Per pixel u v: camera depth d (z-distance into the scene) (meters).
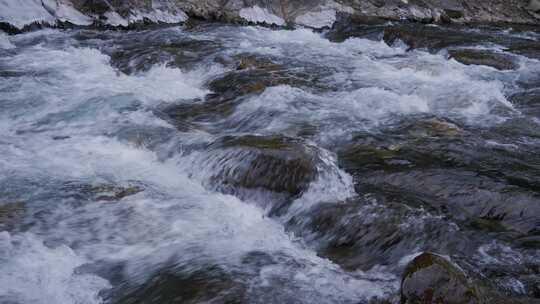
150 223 5.45
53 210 5.54
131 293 4.38
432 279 3.95
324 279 4.58
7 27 13.07
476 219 5.63
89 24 14.55
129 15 15.05
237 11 16.72
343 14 17.92
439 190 6.05
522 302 4.17
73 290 4.45
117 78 10.44
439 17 19.62
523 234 5.40
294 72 10.89
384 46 14.97
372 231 5.32
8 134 7.50
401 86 10.25
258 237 5.37
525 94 10.25
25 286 4.44
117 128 7.67
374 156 6.94
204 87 10.26
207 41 13.50
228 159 6.32
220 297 4.16
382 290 4.46
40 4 14.09
